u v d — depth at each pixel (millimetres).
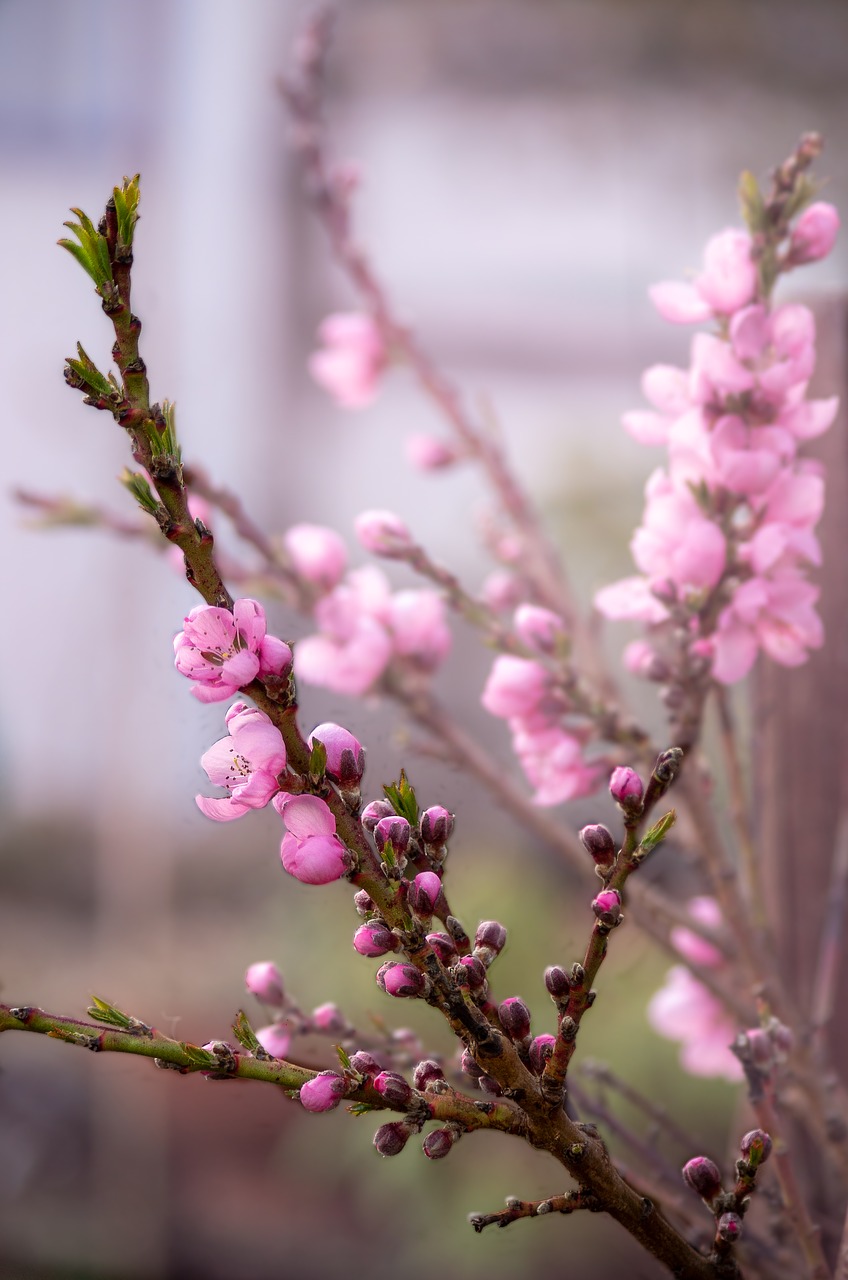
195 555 660
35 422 2844
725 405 808
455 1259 1943
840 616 927
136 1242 2578
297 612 924
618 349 3346
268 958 2283
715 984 874
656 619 821
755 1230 875
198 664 659
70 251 652
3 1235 2553
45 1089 2836
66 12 3387
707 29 3348
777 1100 854
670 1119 857
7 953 3080
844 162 3195
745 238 806
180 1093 2658
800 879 947
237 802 669
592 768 843
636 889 885
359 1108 667
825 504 928
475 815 2250
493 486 1121
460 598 865
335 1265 2412
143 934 2770
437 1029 1315
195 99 3363
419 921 664
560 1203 678
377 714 921
